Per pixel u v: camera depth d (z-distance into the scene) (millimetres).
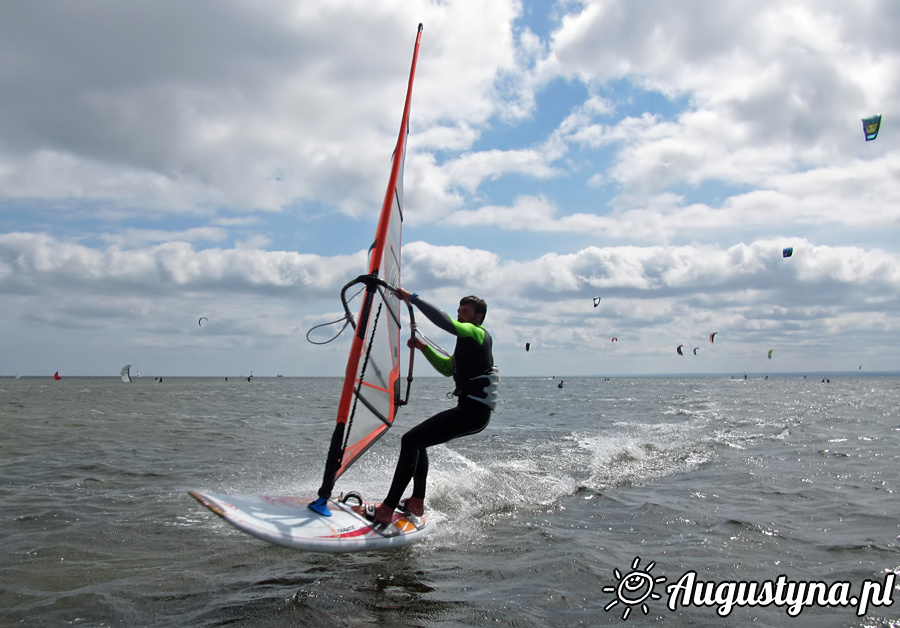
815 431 13109
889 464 8258
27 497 5922
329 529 4012
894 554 4160
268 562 4020
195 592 3432
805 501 5879
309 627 2945
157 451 9398
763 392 49500
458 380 4605
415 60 4973
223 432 12688
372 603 3270
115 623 2990
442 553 4246
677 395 40375
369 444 4766
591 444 10391
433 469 7297
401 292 4293
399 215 5121
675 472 7641
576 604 3297
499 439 11125
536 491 6344
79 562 3973
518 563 4008
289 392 46781
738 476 7332
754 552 4254
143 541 4480
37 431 12289
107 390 46781
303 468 7723
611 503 5859
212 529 4828
